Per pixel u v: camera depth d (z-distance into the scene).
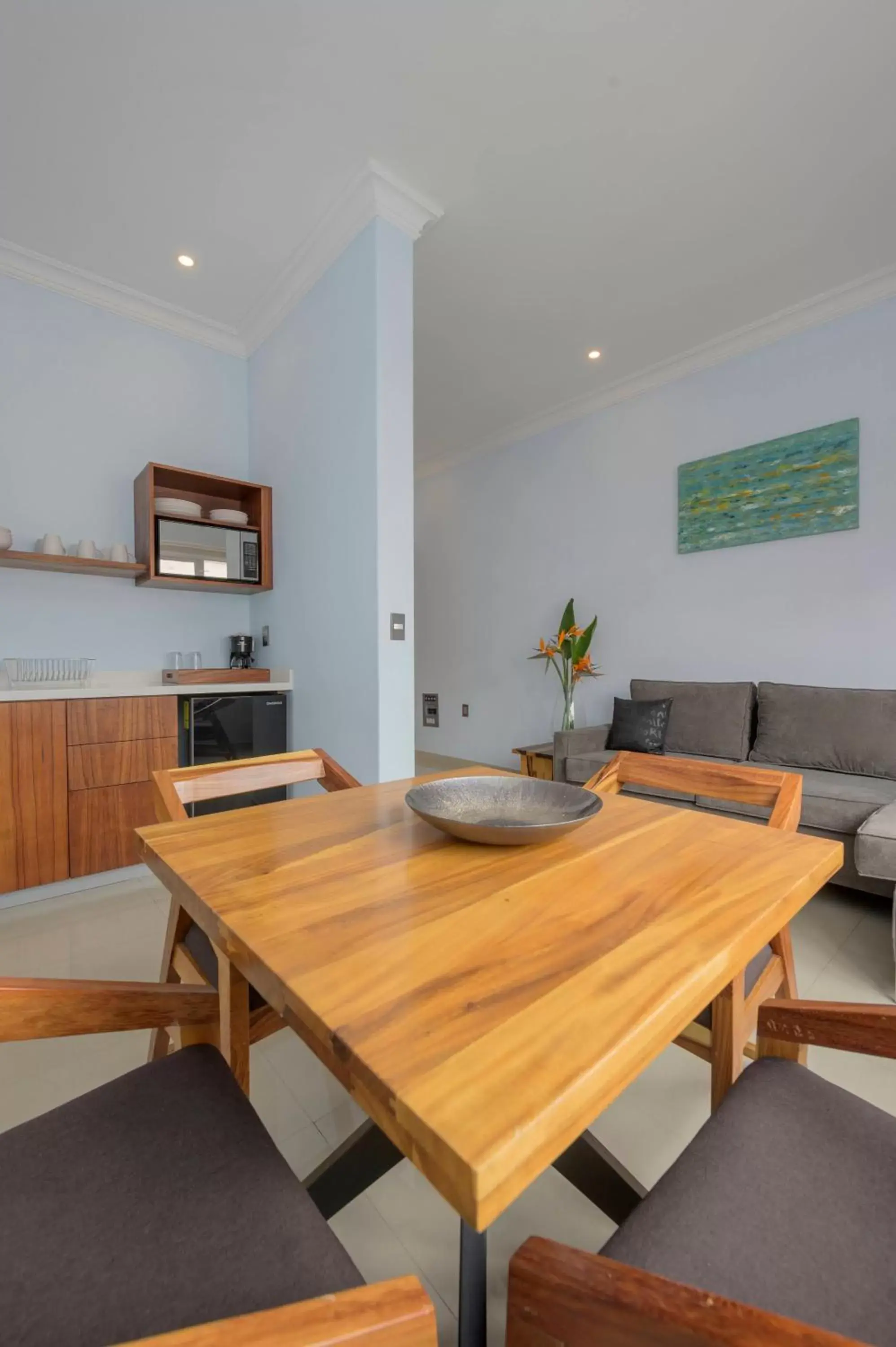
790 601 3.13
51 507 2.73
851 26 1.66
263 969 0.56
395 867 0.80
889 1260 0.50
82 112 1.90
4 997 0.62
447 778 1.37
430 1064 0.42
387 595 2.34
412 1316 0.34
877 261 2.66
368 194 2.20
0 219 2.37
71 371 2.78
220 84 1.81
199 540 2.89
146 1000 0.73
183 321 3.07
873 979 1.73
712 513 3.41
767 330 3.14
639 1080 1.35
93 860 2.35
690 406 3.52
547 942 0.59
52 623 2.74
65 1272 0.50
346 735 2.52
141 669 3.00
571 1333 0.36
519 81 1.82
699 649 3.51
